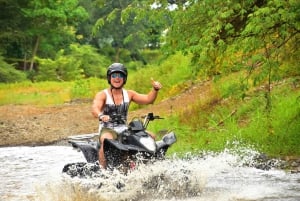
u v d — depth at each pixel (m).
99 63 84.56
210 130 16.33
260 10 10.82
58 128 23.78
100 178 9.37
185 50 13.13
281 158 12.78
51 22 73.06
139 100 10.36
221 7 12.05
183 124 18.33
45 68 66.88
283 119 14.35
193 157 13.55
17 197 9.82
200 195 9.52
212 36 12.05
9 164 14.60
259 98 16.61
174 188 9.51
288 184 10.33
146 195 9.36
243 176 11.22
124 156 9.43
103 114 10.02
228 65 13.02
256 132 14.23
